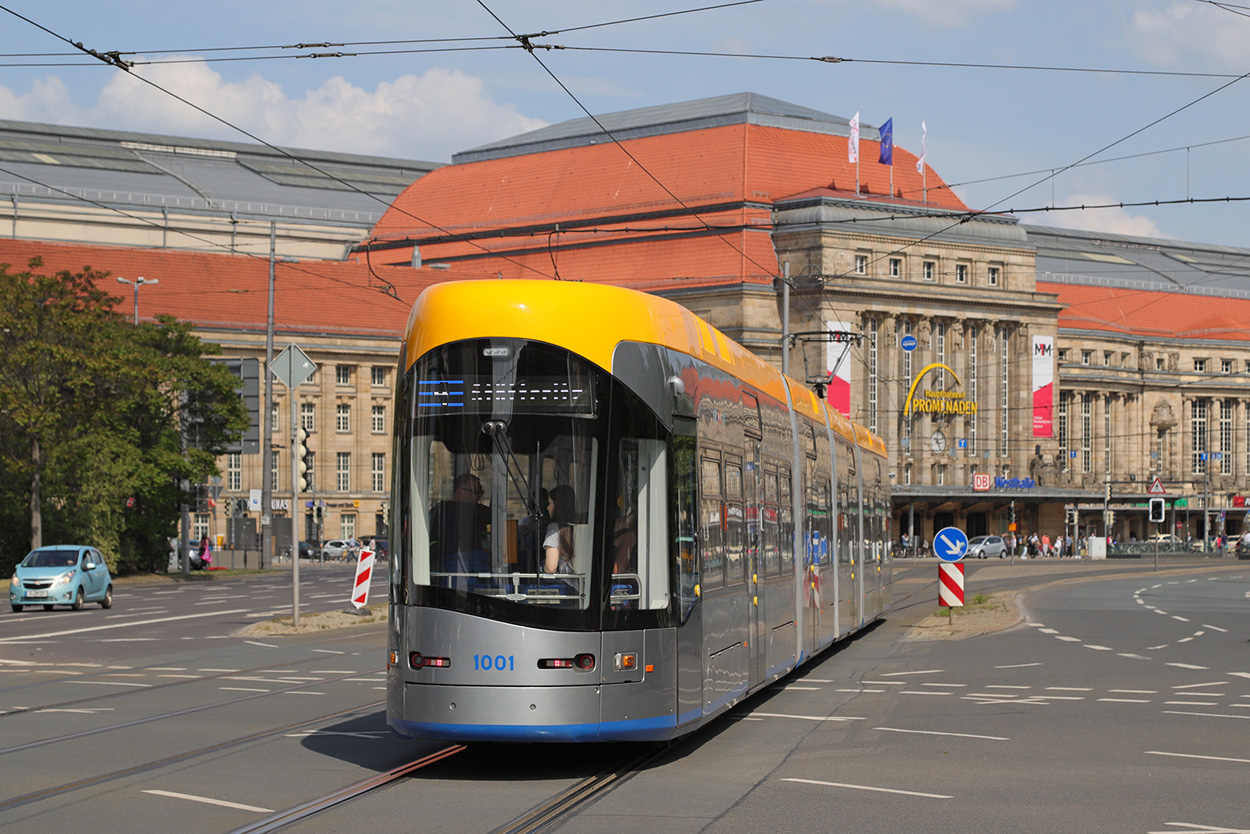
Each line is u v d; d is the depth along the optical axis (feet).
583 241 367.66
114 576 211.61
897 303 364.99
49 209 402.31
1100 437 479.41
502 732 39.45
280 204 449.48
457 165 410.93
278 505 372.17
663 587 42.50
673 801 36.58
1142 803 36.06
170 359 210.59
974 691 62.08
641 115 393.09
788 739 47.98
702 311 351.67
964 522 379.14
